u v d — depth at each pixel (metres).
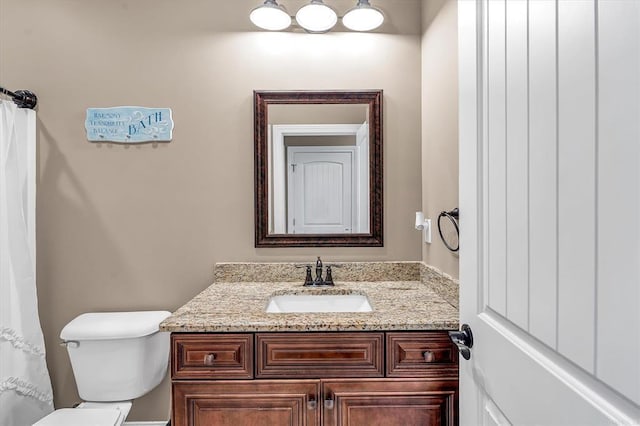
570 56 0.54
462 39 0.95
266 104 1.80
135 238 1.78
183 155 1.79
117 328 1.54
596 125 0.49
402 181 1.82
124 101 1.78
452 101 1.40
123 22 1.78
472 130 0.89
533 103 0.64
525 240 0.67
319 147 1.81
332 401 1.16
